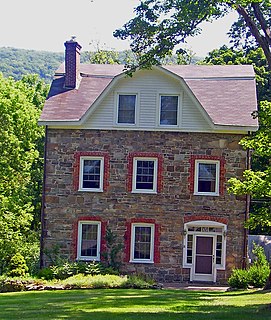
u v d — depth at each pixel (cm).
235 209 2842
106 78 3266
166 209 2869
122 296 2094
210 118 2828
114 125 2909
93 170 2933
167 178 2881
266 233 3747
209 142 2869
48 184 2934
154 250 2855
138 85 2916
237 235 2834
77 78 3194
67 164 2934
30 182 4400
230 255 2831
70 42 3183
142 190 2888
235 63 4325
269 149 2061
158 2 1747
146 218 2875
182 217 2861
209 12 1694
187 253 2853
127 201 2891
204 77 3191
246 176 2272
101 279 2502
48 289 2423
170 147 2886
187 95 2883
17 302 1936
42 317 1523
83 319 1476
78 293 2228
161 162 2881
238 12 1941
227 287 2708
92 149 2923
